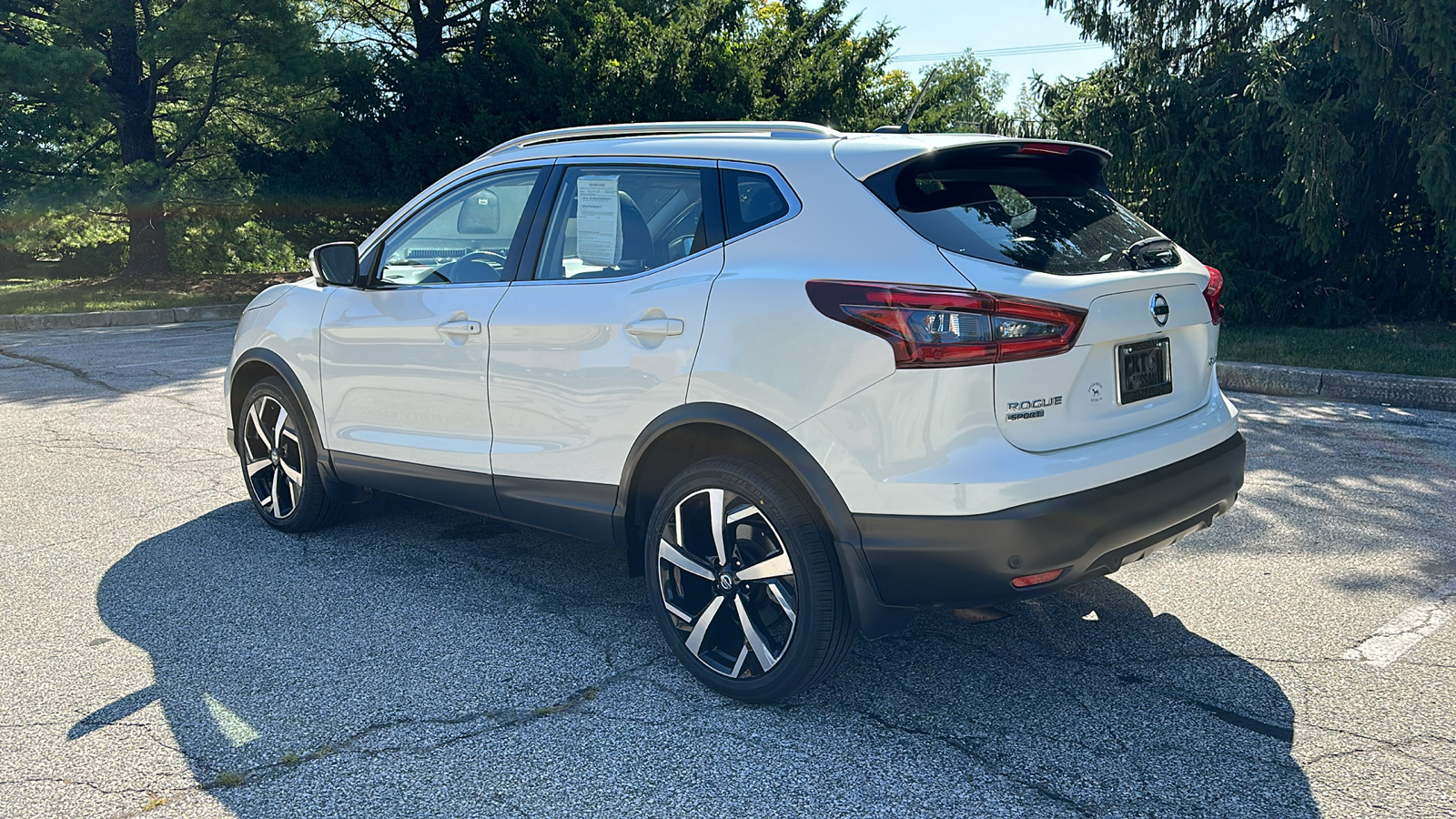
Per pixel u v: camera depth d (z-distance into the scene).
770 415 3.13
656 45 17.59
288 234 21.36
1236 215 11.38
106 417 8.05
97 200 19.83
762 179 3.38
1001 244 3.05
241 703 3.36
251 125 23.31
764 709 3.29
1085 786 2.82
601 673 3.55
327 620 4.04
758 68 18.02
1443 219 10.18
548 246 3.91
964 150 3.24
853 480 2.99
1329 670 3.47
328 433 4.75
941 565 2.92
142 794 2.84
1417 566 4.41
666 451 3.57
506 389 3.89
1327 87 10.70
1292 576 4.33
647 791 2.83
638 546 3.69
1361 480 5.75
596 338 3.58
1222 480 3.42
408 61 19.52
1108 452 3.07
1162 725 3.13
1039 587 2.94
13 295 19.64
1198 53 12.24
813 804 2.76
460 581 4.44
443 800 2.80
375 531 5.13
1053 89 12.63
